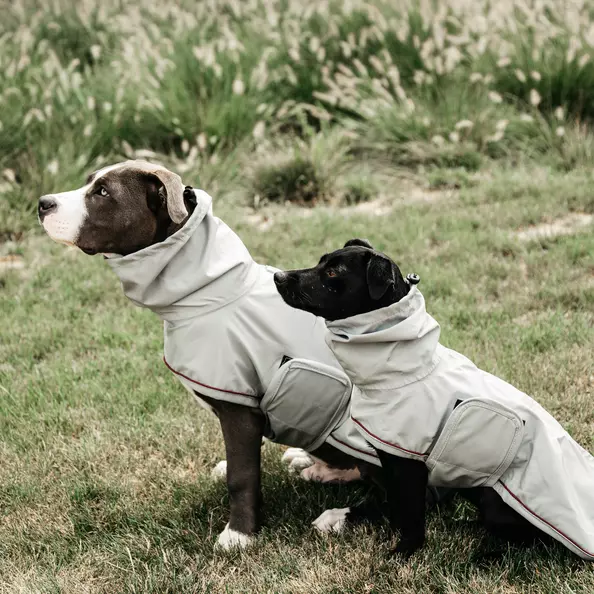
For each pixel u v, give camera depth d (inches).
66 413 175.2
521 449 112.7
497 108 363.6
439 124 355.6
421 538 120.0
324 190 317.7
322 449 134.8
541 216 268.8
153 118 355.9
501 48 374.0
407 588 112.7
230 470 128.0
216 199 313.1
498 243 247.4
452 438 110.3
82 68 431.8
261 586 115.5
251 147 351.6
